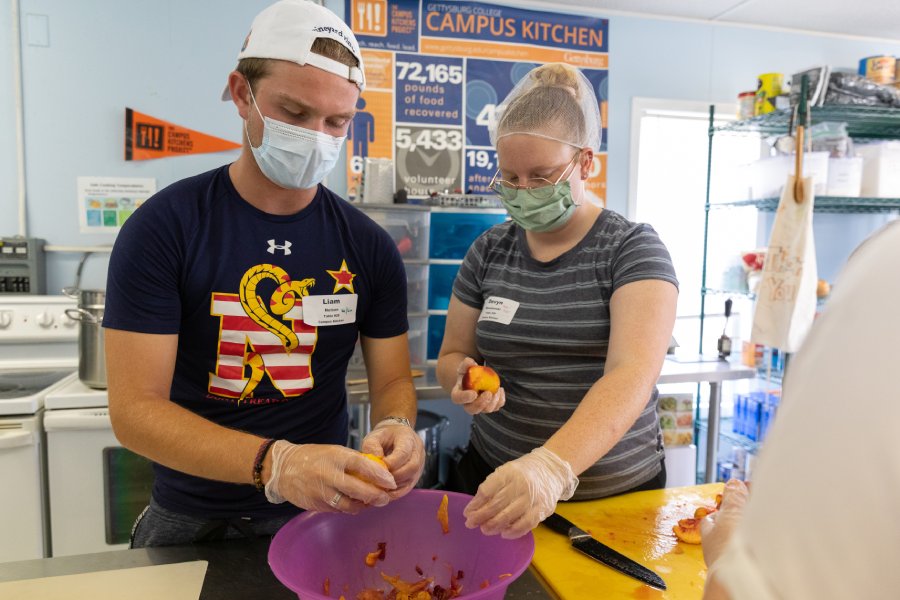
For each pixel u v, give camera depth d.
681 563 0.93
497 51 2.82
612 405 0.93
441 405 2.84
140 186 2.53
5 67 2.36
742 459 2.82
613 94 2.97
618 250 1.13
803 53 3.17
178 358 1.03
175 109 2.54
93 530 2.02
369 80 2.70
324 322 1.06
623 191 3.04
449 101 2.79
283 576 0.70
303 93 0.90
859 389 0.30
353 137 2.70
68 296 2.37
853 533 0.29
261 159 0.95
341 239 1.08
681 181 3.18
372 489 0.78
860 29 3.14
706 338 3.24
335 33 0.91
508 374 1.25
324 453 0.81
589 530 1.04
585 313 1.15
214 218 0.99
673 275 1.07
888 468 0.28
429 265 2.47
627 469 1.19
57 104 2.43
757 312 2.25
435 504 0.93
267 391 1.03
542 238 1.26
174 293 0.95
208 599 0.82
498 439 1.27
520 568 0.74
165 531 1.06
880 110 2.41
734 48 3.08
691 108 3.06
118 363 0.92
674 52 3.02
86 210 2.49
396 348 1.16
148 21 2.48
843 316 0.33
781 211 2.18
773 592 0.30
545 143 1.12
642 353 0.98
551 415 1.19
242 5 2.57
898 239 0.33
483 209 2.46
